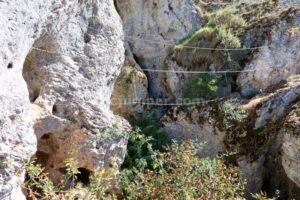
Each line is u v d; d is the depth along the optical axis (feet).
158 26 41.60
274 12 40.29
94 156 25.36
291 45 36.27
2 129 17.79
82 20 26.66
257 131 31.60
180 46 39.73
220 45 37.78
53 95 24.57
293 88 32.30
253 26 38.81
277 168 31.68
